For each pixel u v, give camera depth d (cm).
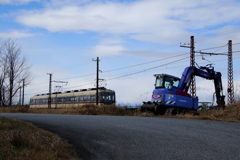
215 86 2453
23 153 668
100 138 959
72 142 910
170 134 1002
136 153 754
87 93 4312
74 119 1565
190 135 978
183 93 2103
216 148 779
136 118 1644
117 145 852
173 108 2027
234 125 1276
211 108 2389
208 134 998
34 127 1116
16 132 846
